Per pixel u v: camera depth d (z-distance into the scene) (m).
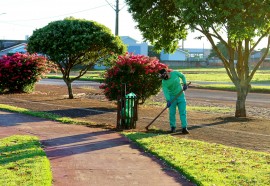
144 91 17.06
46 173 6.74
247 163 7.77
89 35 19.56
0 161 7.46
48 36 19.75
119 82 16.70
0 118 13.15
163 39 16.75
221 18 13.54
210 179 6.62
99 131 11.23
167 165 7.68
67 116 14.18
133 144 9.58
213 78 44.94
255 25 13.20
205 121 13.96
